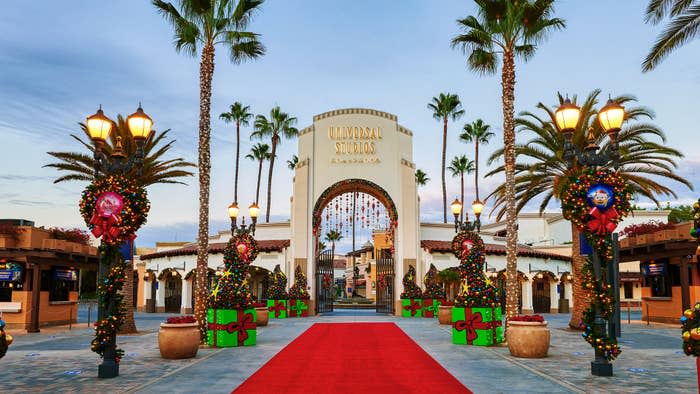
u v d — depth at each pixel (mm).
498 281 37062
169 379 11078
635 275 50781
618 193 11516
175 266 39969
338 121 36938
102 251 11836
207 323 17078
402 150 36688
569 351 15547
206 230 18016
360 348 16438
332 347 16734
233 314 17094
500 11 18797
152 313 40844
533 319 14359
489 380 10859
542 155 22844
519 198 24750
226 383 10617
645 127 21594
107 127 12203
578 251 23078
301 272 34594
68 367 12859
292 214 35906
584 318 11711
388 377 11266
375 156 36531
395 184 36281
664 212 51500
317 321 29250
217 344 16797
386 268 37625
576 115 12031
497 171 24312
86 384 10539
